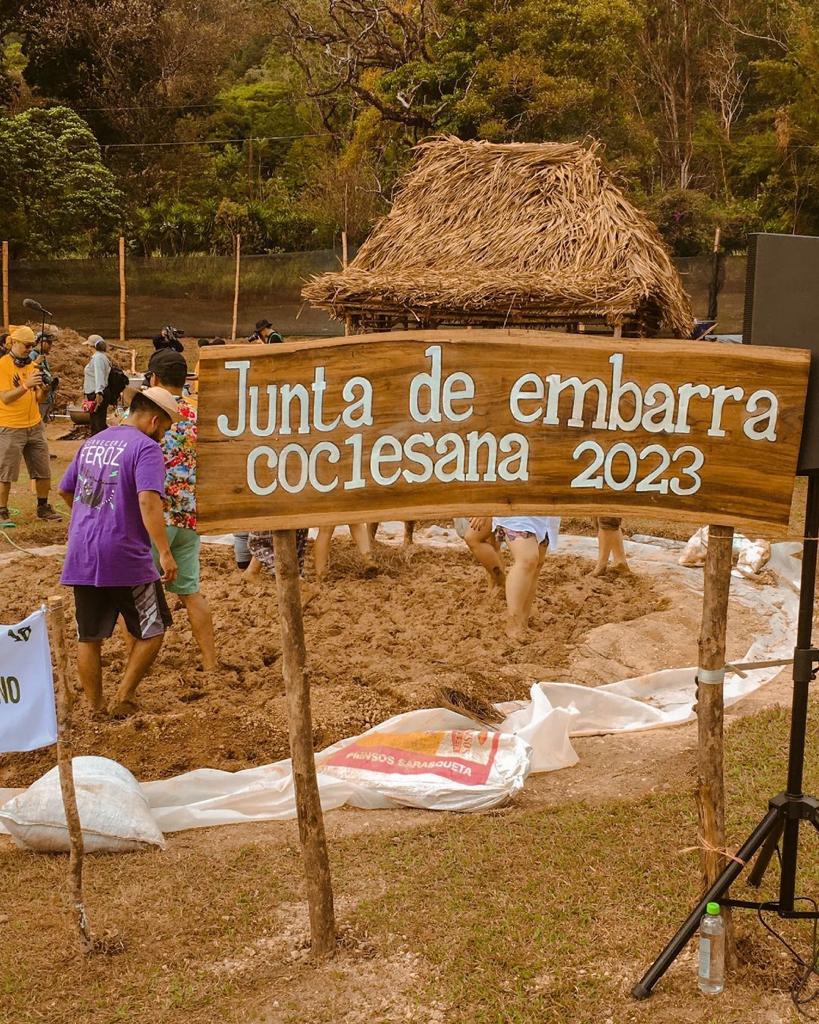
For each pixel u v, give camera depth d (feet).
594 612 26.81
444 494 11.76
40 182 127.65
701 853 13.01
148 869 14.38
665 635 24.40
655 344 11.57
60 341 80.18
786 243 11.55
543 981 11.76
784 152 149.18
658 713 19.69
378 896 13.52
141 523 19.08
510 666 21.95
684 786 16.42
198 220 143.13
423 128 112.06
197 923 13.08
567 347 11.60
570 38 113.39
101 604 19.30
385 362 11.57
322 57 155.12
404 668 22.04
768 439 11.65
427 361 11.60
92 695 19.72
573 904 13.17
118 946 12.59
